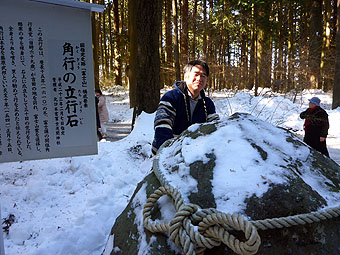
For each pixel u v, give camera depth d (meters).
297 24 25.33
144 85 6.38
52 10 1.77
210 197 1.38
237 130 1.68
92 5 1.83
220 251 1.28
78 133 1.92
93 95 1.92
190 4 23.14
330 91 17.62
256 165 1.46
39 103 1.81
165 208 1.49
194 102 2.37
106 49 28.08
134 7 6.29
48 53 1.79
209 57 14.28
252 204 1.31
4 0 1.68
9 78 1.74
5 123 1.75
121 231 1.70
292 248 1.27
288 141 1.73
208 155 1.58
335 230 1.35
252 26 16.27
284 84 13.21
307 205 1.31
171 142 2.02
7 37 1.71
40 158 1.85
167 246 1.35
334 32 22.02
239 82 14.18
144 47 6.29
